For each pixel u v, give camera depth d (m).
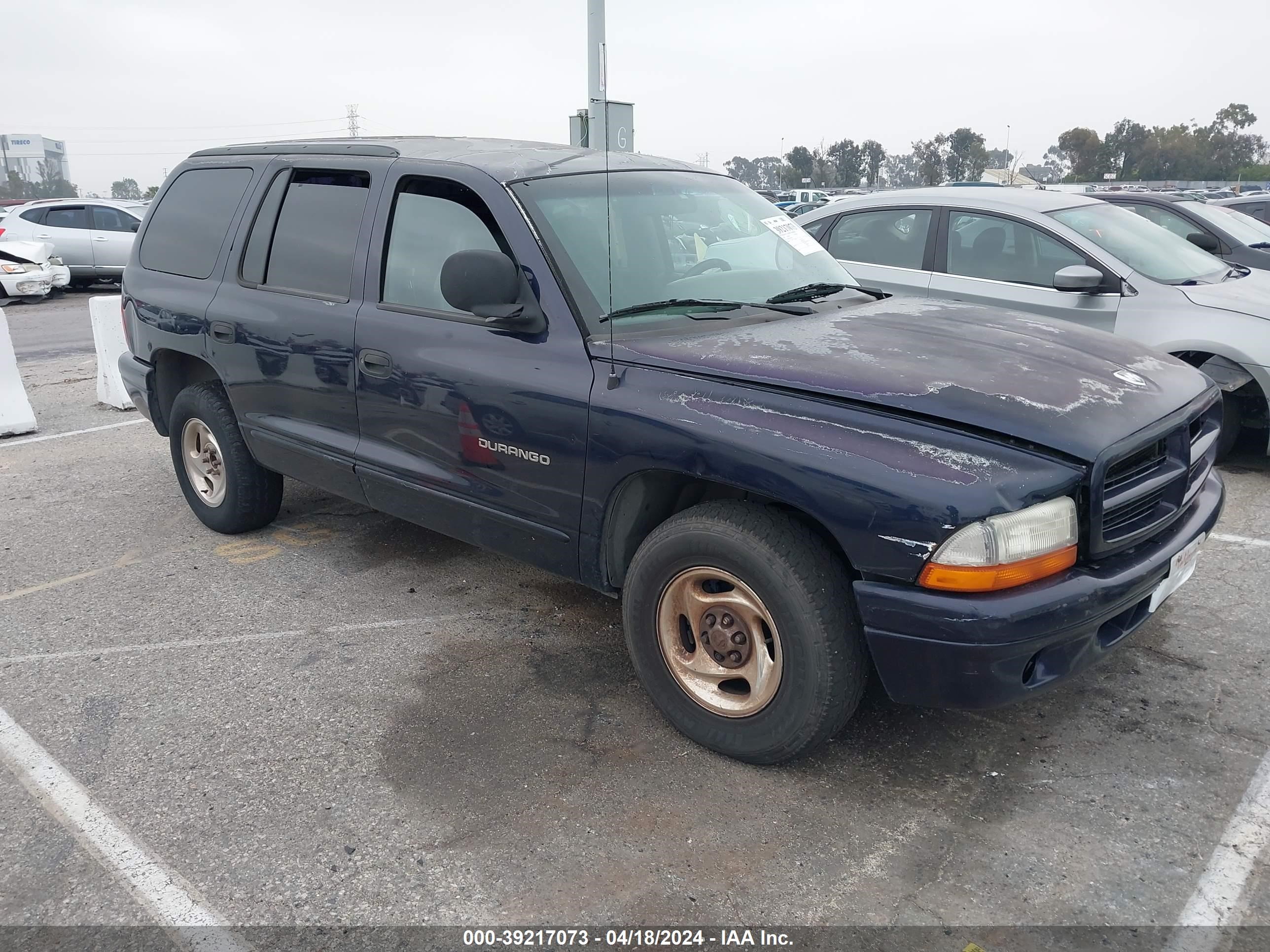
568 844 2.58
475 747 3.05
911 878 2.43
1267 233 8.77
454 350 3.33
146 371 4.90
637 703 3.30
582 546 3.14
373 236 3.69
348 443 3.84
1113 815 2.66
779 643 2.69
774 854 2.53
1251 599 3.95
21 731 3.19
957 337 3.11
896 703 3.26
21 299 16.94
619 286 3.23
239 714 3.27
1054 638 2.46
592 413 2.96
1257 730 3.05
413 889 2.43
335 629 3.91
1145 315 5.52
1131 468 2.70
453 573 4.46
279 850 2.58
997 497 2.38
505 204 3.27
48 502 5.60
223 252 4.38
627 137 5.53
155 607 4.13
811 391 2.66
